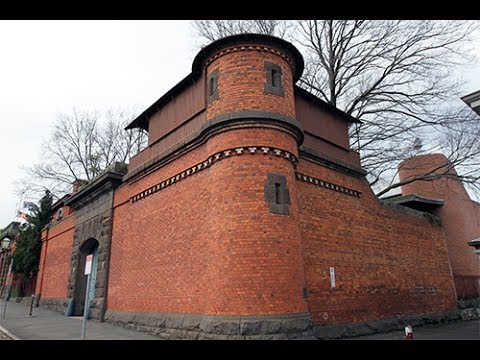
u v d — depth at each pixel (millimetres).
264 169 10172
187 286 11109
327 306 11594
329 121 15062
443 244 18922
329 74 25000
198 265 10852
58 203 28891
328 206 13133
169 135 14102
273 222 9758
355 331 11984
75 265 19578
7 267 40594
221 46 11781
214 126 10773
